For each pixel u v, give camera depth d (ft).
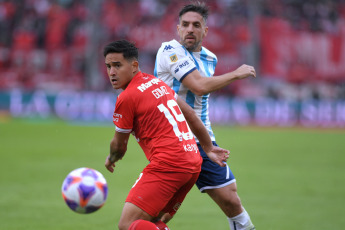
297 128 279.69
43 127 241.35
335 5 336.29
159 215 55.06
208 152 55.93
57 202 93.97
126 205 49.88
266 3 323.78
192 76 57.06
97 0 297.12
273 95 296.92
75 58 304.30
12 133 214.90
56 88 290.97
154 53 306.35
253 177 127.44
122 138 52.08
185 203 97.19
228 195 60.23
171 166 49.83
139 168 137.59
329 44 324.39
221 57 305.94
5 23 310.45
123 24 308.81
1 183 112.37
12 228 74.23
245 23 312.29
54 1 315.78
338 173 135.33
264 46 315.58
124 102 50.60
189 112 54.29
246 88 295.69
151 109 50.60
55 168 133.08
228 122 275.18
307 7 329.72
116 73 51.57
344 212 89.61
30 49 305.53
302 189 112.06
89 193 51.08
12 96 270.67
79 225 76.95
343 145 204.64
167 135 50.44
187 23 60.18
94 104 270.26
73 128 241.76
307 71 318.04
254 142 208.74
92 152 165.07
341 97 310.65
